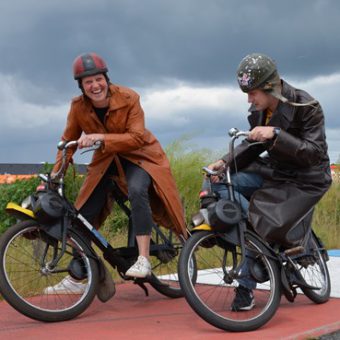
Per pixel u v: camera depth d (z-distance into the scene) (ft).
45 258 19.88
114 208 41.27
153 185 20.89
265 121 19.75
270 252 18.90
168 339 16.80
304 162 18.72
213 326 18.10
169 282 25.17
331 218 50.31
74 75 20.06
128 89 20.63
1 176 49.96
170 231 22.67
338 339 18.39
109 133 20.68
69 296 22.04
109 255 21.03
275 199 19.13
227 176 19.11
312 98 19.17
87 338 17.04
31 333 17.70
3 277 18.21
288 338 16.85
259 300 21.42
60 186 19.90
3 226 41.55
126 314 20.31
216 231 18.28
